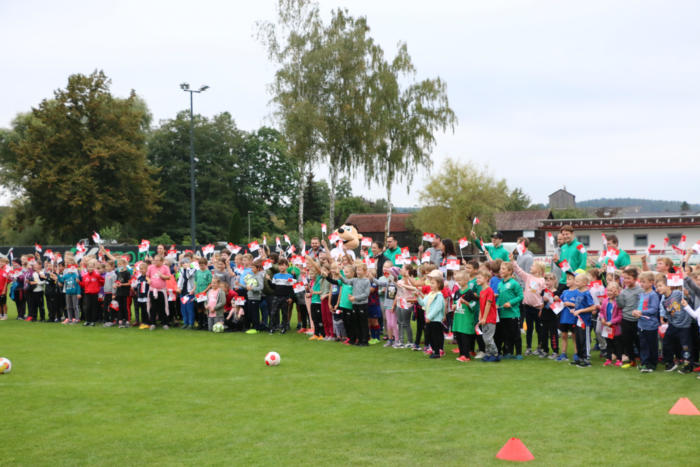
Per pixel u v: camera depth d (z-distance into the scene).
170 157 67.88
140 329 16.03
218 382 9.11
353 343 13.25
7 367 9.86
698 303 9.91
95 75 46.94
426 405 7.61
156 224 67.56
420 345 13.15
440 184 51.47
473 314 11.15
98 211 45.34
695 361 10.06
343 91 36.47
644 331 9.69
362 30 36.66
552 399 7.88
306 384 8.96
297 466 5.43
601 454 5.66
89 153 44.53
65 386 8.82
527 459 5.52
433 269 12.80
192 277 16.16
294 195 77.06
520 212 65.38
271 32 36.22
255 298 15.41
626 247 40.66
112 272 16.92
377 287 13.74
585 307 10.41
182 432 6.52
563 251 12.34
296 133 35.22
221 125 70.06
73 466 5.51
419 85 39.06
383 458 5.62
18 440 6.27
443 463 5.47
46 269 18.08
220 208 67.00
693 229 38.69
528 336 11.70
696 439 6.07
